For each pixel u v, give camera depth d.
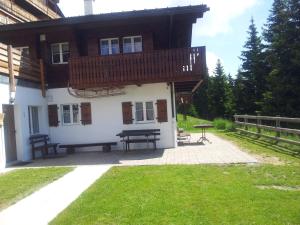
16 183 10.03
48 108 17.72
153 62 16.06
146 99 17.17
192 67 15.87
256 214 6.46
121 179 9.89
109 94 17.30
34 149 15.52
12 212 7.51
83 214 6.96
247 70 39.12
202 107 62.69
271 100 30.12
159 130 16.47
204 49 15.85
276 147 15.30
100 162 13.65
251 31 39.22
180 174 10.20
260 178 9.30
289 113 28.53
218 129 30.89
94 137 17.48
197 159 13.16
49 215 7.17
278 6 35.09
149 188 8.65
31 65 16.33
